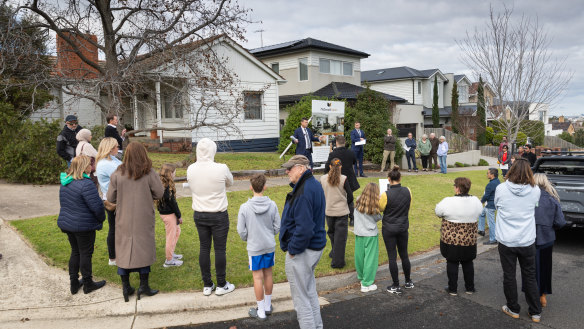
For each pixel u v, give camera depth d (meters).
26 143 9.92
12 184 9.92
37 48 12.70
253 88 19.47
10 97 12.96
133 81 12.17
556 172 8.90
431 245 7.60
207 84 13.38
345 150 7.56
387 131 16.59
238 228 4.56
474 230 5.28
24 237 6.32
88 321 4.37
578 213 7.31
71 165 4.59
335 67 27.00
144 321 4.44
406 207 5.48
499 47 19.94
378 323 4.59
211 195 4.81
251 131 19.55
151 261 4.67
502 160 14.84
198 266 5.73
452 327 4.50
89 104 18.94
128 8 13.03
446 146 17.05
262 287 4.61
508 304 4.80
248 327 4.40
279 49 26.00
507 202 4.75
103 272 5.34
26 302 4.59
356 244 5.61
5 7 11.83
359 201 5.50
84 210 4.59
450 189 12.78
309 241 3.89
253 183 4.54
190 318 4.56
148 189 4.61
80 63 15.54
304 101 18.19
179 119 17.56
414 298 5.34
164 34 13.04
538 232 4.85
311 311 3.98
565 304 5.12
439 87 41.34
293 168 3.97
